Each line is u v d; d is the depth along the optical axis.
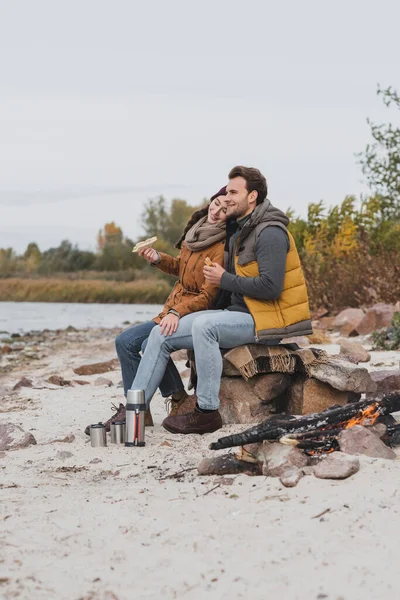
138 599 2.36
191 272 4.98
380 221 16.91
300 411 4.80
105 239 73.62
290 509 3.02
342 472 3.30
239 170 4.77
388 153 16.98
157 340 4.69
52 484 3.65
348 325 10.34
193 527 2.92
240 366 4.68
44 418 5.55
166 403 5.15
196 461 3.92
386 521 2.82
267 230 4.61
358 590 2.33
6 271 65.69
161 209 83.12
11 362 11.14
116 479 3.72
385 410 3.97
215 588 2.40
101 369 8.78
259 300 4.66
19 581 2.49
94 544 2.79
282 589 2.37
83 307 38.50
